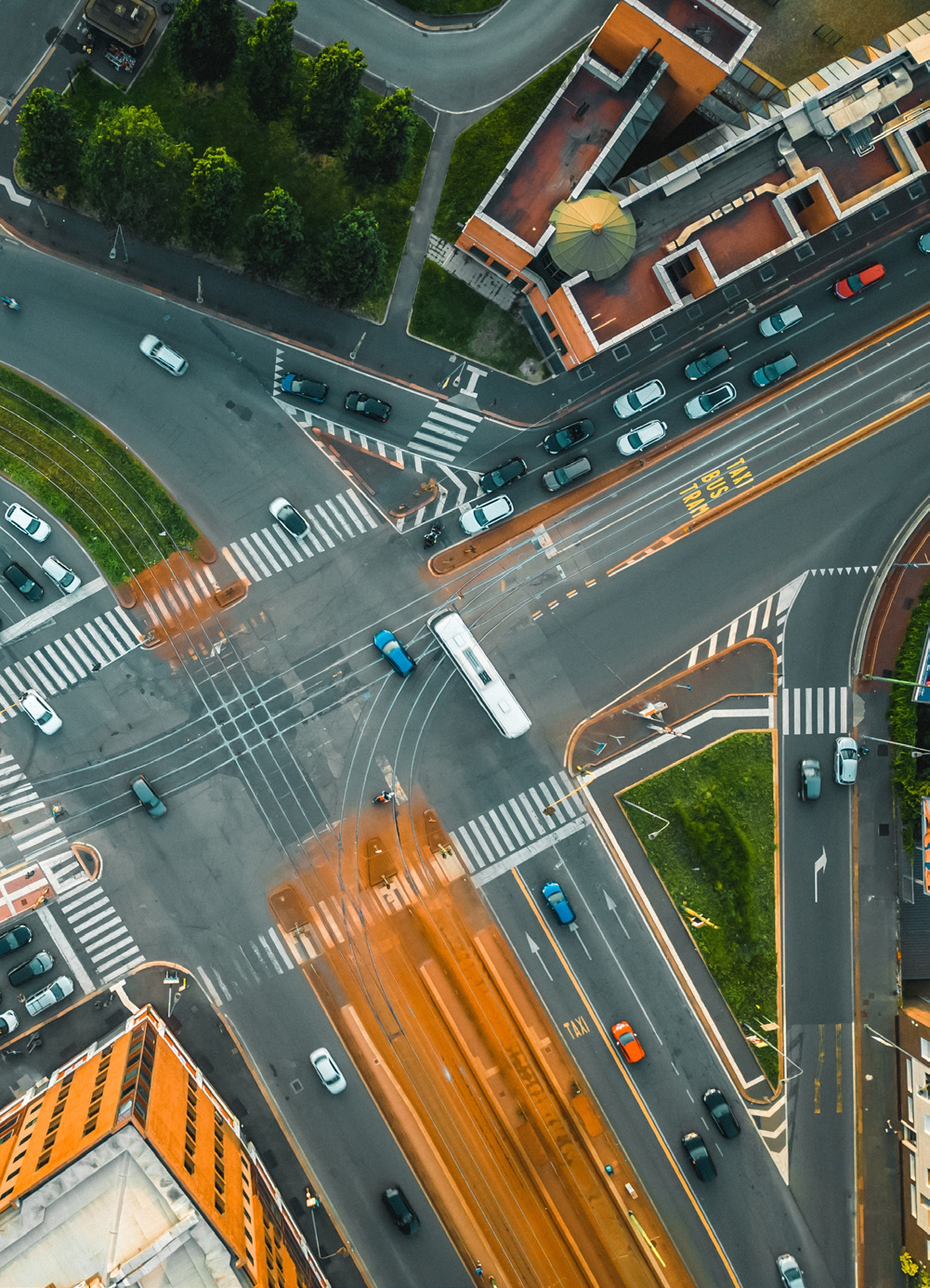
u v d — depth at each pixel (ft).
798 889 223.71
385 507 223.10
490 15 220.84
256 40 188.75
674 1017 221.87
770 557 226.17
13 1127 201.57
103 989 218.18
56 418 219.41
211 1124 202.49
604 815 223.10
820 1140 221.87
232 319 220.23
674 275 208.33
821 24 223.51
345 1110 219.20
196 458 221.25
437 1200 219.00
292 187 218.38
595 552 224.94
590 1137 220.64
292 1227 211.41
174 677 221.05
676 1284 218.59
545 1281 217.97
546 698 224.12
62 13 215.92
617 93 199.72
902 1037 222.69
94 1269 172.14
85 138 205.77
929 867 217.97
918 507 225.97
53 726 217.77
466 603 223.71
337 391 221.66
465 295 221.25
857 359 226.17
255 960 220.23
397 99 189.57
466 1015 221.46
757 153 205.67
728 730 224.33
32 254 218.18
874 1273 220.23
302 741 221.66
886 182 206.28
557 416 223.92
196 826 220.43
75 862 219.00
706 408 224.53
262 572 222.07
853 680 225.97
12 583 218.38
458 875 221.87
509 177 199.72
